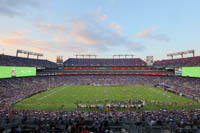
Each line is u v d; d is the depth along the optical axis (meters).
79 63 117.44
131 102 39.97
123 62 118.81
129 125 13.71
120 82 87.12
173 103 38.97
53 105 37.25
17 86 59.03
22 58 85.50
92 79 94.06
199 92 51.75
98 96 49.03
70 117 21.02
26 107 35.06
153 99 44.50
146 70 103.00
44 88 64.12
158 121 14.85
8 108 30.30
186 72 72.62
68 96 48.94
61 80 88.31
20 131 10.44
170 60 105.62
